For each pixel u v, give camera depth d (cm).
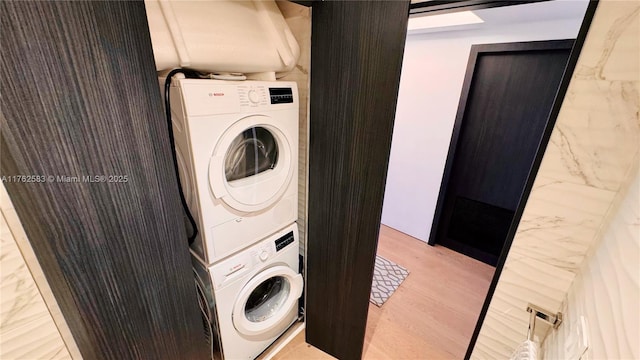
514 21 191
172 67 101
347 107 117
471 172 251
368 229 129
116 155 74
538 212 92
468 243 269
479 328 119
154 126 81
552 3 151
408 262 258
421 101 261
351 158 123
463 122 243
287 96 131
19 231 61
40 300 65
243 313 141
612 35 70
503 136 227
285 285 167
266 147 140
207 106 101
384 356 167
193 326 112
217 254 122
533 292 101
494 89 222
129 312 88
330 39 112
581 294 80
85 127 67
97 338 81
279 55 130
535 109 209
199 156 104
